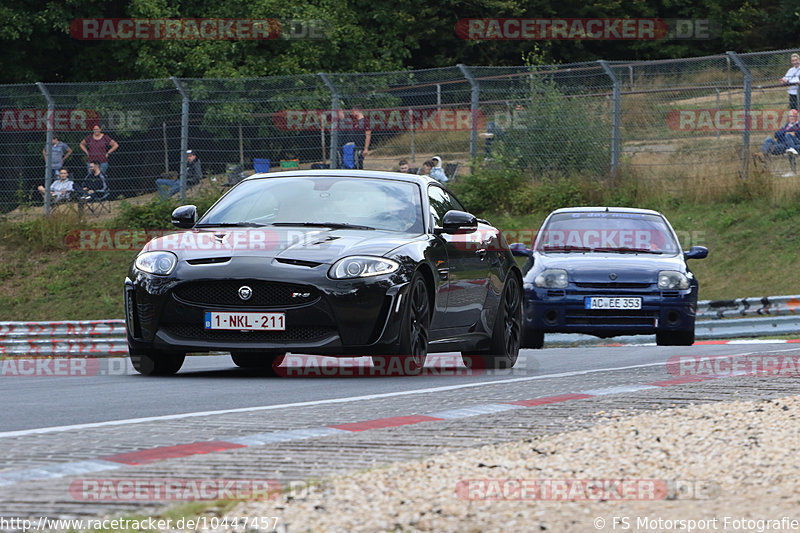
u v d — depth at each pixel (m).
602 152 77.75
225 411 20.44
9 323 58.91
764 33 151.62
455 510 11.41
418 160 77.81
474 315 31.17
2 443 16.61
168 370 29.45
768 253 67.50
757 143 75.19
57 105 79.06
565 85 78.44
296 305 26.33
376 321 26.56
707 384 23.55
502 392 23.66
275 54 117.12
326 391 24.41
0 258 76.38
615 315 40.28
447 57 140.25
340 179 31.19
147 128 78.44
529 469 13.85
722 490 12.31
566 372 29.84
